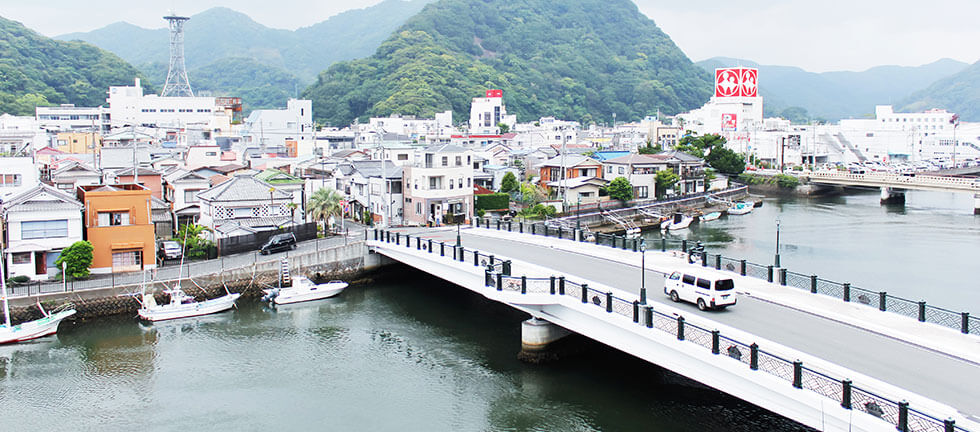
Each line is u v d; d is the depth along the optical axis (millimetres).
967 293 52281
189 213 68062
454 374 37250
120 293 47719
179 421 32250
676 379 35594
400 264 60688
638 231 80000
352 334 44406
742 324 30359
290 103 166000
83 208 50812
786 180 131875
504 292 36812
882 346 27453
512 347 41312
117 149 85500
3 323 44000
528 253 48844
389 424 31734
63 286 47000
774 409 24422
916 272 59750
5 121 128500
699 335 28141
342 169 85688
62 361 39562
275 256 55281
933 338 28234
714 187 118125
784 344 27516
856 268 61406
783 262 63875
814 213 102312
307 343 42719
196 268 52312
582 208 86812
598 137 173250
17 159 62250
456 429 31094
